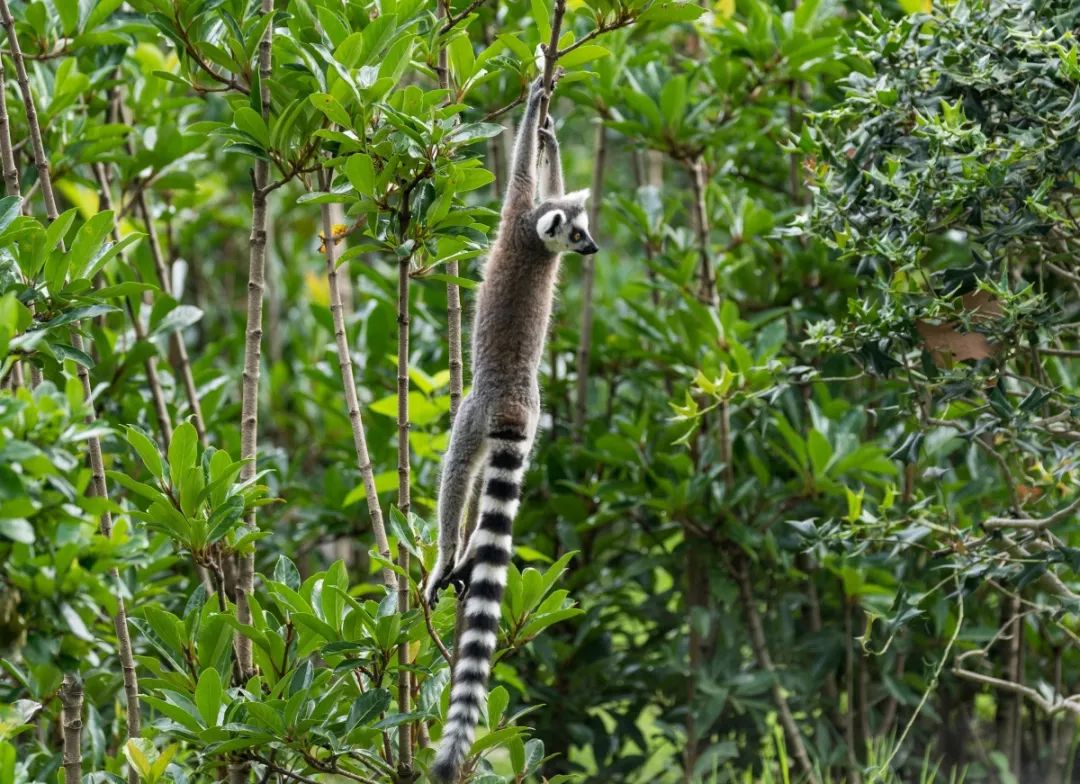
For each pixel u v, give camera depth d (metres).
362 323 14.52
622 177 19.97
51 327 7.56
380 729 7.82
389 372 13.94
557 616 8.33
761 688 12.13
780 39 12.27
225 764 8.38
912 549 12.43
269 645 8.33
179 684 8.42
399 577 8.47
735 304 12.87
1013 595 9.89
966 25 9.18
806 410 13.45
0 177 10.90
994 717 14.13
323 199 8.07
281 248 19.89
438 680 8.77
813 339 9.58
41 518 6.88
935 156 8.79
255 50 8.83
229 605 9.11
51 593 7.04
